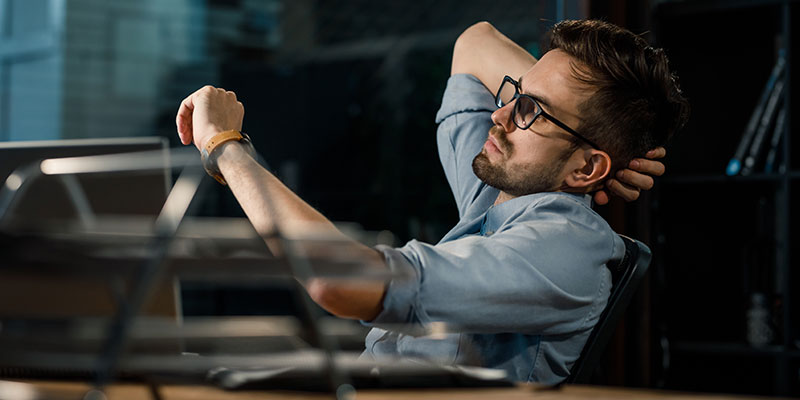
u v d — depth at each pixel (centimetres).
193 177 46
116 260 41
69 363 44
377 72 614
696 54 256
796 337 232
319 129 610
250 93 602
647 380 225
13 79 533
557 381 110
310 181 604
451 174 148
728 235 250
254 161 104
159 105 577
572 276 104
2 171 95
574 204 112
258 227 94
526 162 120
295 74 612
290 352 56
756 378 240
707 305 248
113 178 94
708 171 254
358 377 62
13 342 49
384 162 606
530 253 102
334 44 616
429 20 605
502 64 149
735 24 251
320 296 91
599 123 117
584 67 118
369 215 598
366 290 93
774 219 242
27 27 538
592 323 109
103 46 557
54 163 88
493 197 134
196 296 459
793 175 225
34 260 41
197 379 62
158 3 576
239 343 57
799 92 241
